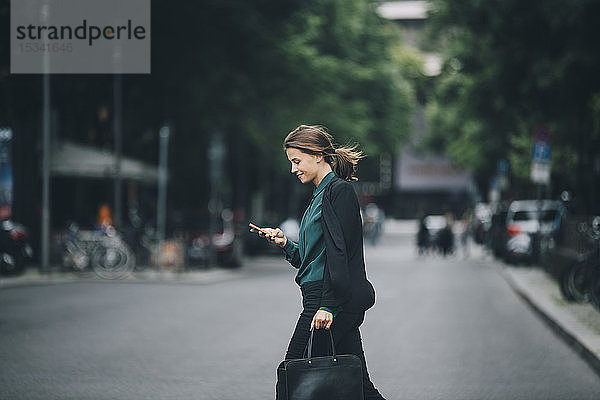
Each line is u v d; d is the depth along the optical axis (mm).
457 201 99375
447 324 15477
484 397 9117
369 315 16906
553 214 32781
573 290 17578
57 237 28688
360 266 5867
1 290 21094
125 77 30453
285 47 32500
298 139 5902
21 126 29125
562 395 9250
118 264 25203
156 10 30078
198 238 30250
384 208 107812
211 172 29797
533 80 24266
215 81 30859
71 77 29609
